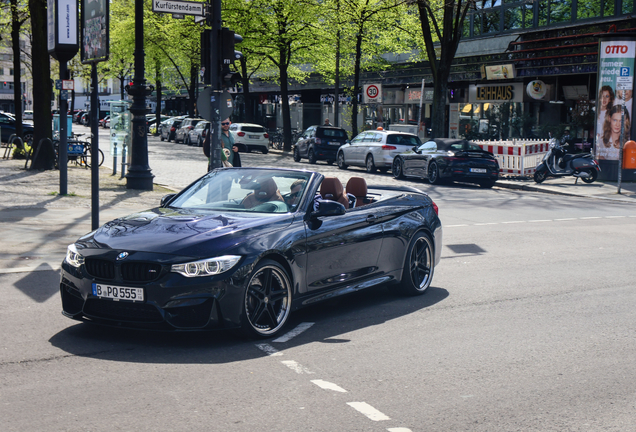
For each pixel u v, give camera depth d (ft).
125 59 186.91
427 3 88.02
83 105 343.87
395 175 81.41
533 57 93.15
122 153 64.90
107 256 18.24
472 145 72.54
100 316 18.60
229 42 40.04
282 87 130.11
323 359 17.71
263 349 18.48
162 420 13.46
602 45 74.02
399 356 18.10
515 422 13.76
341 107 161.99
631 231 42.37
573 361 17.89
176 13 39.04
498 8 103.55
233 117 220.64
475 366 17.35
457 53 113.70
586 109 85.56
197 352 18.10
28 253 31.19
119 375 16.14
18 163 74.79
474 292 26.18
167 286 17.65
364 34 111.55
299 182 22.22
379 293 26.18
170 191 57.31
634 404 14.88
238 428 13.14
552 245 37.01
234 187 22.52
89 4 33.42
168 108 297.74
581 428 13.53
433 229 26.48
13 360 17.13
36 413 13.71
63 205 45.39
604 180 75.56
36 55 66.13
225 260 18.19
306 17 115.75
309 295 20.97
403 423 13.58
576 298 25.22
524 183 74.59
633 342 19.72
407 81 125.59
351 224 22.52
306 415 13.88
